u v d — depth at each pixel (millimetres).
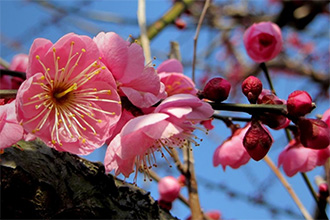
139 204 174
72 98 161
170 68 197
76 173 164
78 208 160
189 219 253
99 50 160
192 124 164
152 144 165
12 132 148
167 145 167
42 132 152
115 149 154
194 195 218
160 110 156
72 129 157
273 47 222
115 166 155
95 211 162
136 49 160
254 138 163
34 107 152
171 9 356
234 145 195
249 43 225
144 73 160
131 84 160
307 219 230
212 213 439
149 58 230
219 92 164
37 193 155
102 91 158
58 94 159
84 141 154
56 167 161
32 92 153
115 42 159
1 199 151
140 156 166
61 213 158
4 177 152
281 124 165
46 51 155
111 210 165
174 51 252
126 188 174
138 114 161
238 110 164
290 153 199
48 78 157
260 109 163
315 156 197
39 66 155
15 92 155
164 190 229
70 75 159
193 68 235
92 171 167
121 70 159
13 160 155
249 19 569
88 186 164
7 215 152
